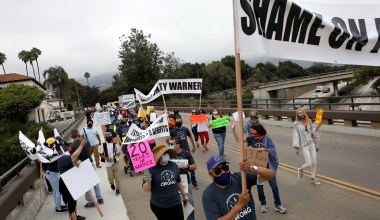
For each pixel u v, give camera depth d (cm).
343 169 901
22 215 720
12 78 6372
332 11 405
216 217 340
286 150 1234
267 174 349
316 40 404
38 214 809
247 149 481
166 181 492
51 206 862
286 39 400
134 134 675
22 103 4334
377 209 620
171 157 509
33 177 910
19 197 721
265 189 811
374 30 405
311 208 660
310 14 395
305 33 402
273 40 398
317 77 8225
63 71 9619
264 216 645
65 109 9494
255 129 607
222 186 345
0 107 4272
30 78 6369
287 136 1554
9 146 1677
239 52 381
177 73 8081
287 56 402
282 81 8881
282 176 902
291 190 780
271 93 8938
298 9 393
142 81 7794
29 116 4634
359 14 407
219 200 343
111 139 909
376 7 406
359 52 404
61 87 9756
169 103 5300
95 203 739
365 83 4894
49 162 774
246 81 11962
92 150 1288
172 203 496
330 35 402
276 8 392
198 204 770
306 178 857
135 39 7700
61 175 661
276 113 2011
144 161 600
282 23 397
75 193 664
